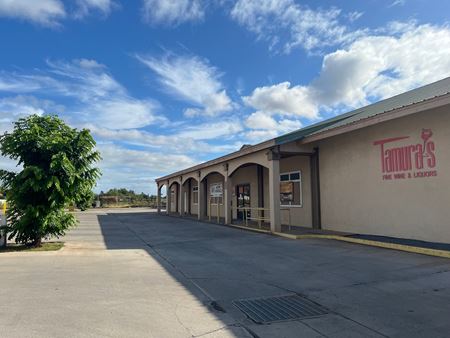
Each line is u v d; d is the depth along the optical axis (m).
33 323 4.84
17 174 11.94
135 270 8.45
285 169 18.14
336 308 5.53
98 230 19.03
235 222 21.00
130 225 22.23
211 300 6.04
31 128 11.86
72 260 9.81
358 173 13.65
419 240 11.21
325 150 15.45
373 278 7.22
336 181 14.77
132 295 6.28
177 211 38.06
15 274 7.96
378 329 4.64
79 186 12.29
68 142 12.23
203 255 10.63
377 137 12.84
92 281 7.31
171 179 33.19
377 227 12.77
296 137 15.10
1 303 5.73
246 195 22.92
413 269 7.86
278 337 4.47
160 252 11.28
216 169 22.20
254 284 7.09
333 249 10.95
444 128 10.55
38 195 12.09
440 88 12.49
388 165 12.37
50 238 14.20
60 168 11.87
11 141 11.74
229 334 4.57
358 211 13.63
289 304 5.79
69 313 5.27
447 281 6.80
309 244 12.12
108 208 53.00
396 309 5.36
